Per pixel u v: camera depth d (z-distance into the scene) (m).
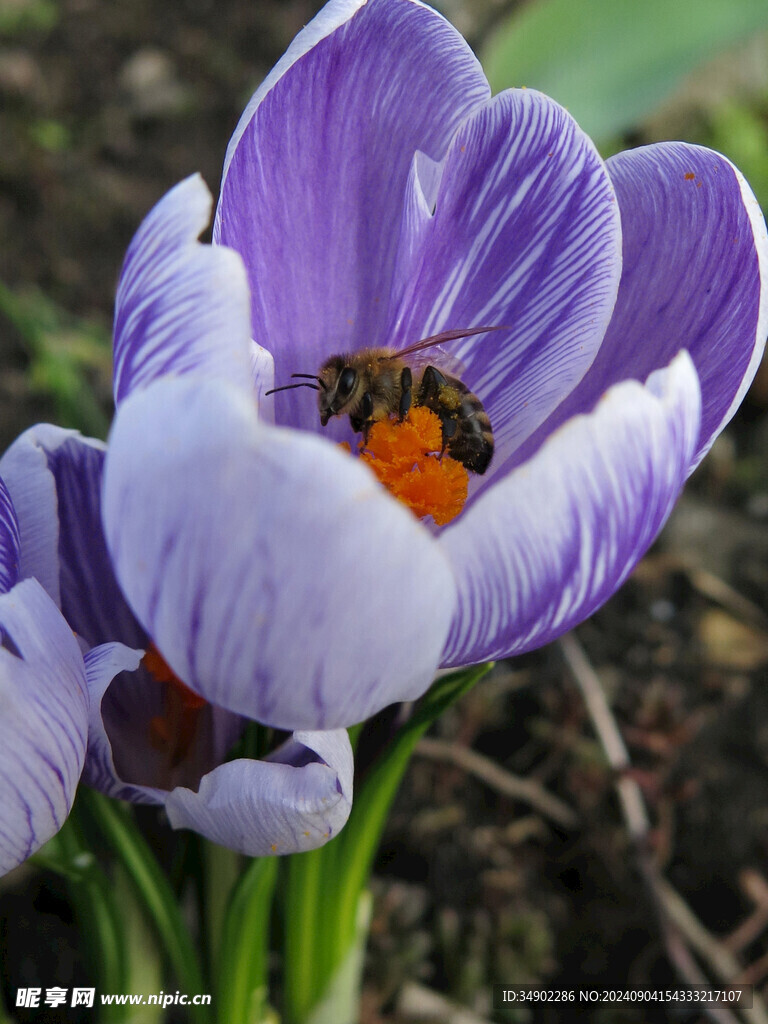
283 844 0.06
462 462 0.08
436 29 0.07
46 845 0.08
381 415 0.08
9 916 0.12
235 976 0.08
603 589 0.06
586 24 0.12
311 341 0.08
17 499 0.07
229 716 0.07
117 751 0.07
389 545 0.05
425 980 0.12
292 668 0.05
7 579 0.06
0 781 0.06
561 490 0.05
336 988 0.09
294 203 0.07
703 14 0.12
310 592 0.05
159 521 0.05
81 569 0.07
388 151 0.08
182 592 0.05
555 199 0.07
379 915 0.12
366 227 0.08
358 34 0.07
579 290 0.07
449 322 0.08
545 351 0.07
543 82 0.12
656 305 0.07
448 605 0.05
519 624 0.05
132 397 0.05
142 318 0.06
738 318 0.07
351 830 0.08
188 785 0.07
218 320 0.05
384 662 0.05
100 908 0.09
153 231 0.06
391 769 0.08
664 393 0.05
